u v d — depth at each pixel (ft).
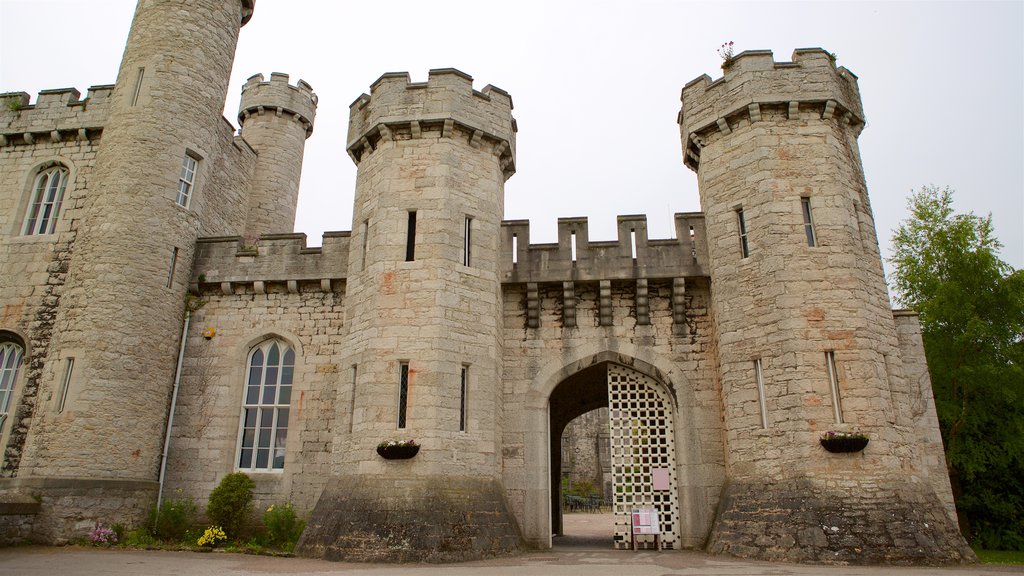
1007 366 55.83
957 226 61.05
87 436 44.57
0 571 30.32
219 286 54.13
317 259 53.57
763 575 29.53
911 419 41.68
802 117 46.32
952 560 35.17
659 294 50.67
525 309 51.13
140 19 57.41
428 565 35.70
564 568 33.47
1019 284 56.65
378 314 44.88
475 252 47.98
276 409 51.29
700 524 44.73
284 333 52.54
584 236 51.65
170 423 50.42
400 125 49.14
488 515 41.42
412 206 47.44
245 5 64.34
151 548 42.19
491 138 50.78
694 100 50.44
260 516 47.85
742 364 43.42
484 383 45.44
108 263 48.52
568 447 140.26
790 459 39.11
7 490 43.39
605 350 49.57
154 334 49.65
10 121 57.72
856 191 45.88
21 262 53.36
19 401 49.03
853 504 36.60
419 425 41.86
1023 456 54.19
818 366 40.32
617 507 47.93
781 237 43.42
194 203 55.21
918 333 48.34
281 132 74.02
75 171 55.57
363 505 39.83
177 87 54.95
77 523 42.86
